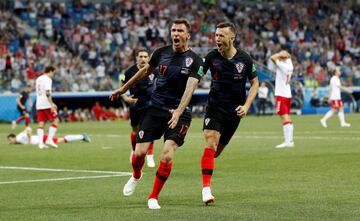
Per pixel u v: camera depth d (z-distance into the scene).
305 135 37.91
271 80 66.88
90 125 52.12
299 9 81.75
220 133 15.77
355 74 74.50
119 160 25.75
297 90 67.44
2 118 55.91
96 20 69.06
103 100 61.94
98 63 65.12
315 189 17.39
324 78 72.94
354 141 33.25
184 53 15.12
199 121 56.00
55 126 32.50
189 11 74.69
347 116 61.38
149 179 20.00
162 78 15.21
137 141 15.40
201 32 73.25
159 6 73.25
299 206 14.80
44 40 65.94
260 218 13.44
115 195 16.83
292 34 78.75
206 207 14.85
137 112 23.08
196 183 18.89
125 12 70.94
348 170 21.41
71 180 19.84
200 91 62.91
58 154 28.75
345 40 81.38
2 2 66.00
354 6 85.38
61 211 14.48
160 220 13.33
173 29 15.00
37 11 67.31
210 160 15.47
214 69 15.73
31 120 57.28
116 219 13.47
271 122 52.34
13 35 63.31
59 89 59.94
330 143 32.16
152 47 70.25
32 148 32.28
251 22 77.62
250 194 16.69
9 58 59.50
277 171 21.41
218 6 77.75
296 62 74.25
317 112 68.62
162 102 15.21
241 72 15.67
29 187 18.41
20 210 14.66
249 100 15.73
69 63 62.62
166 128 15.16
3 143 35.91
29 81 58.97
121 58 66.12
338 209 14.38
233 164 23.53
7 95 56.12
